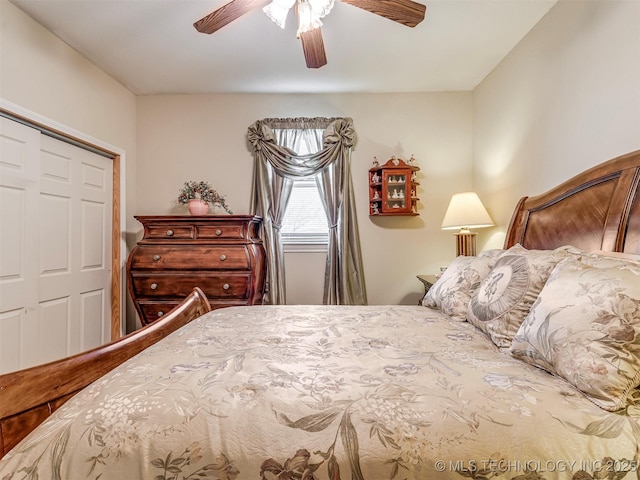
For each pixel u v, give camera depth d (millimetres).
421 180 3195
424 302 1866
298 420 680
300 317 1552
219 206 3191
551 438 638
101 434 668
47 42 2168
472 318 1338
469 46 2414
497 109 2686
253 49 2436
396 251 3199
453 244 3195
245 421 681
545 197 1853
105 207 2838
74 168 2484
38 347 2141
